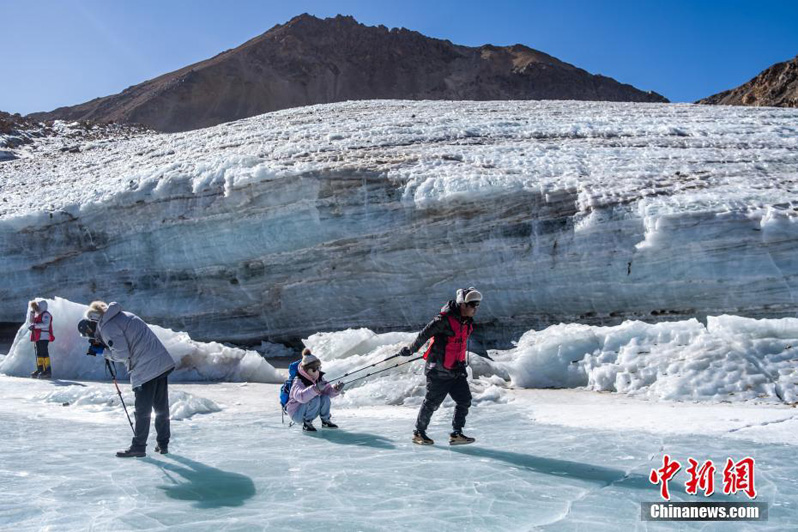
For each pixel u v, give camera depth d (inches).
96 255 639.8
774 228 386.9
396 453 209.2
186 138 942.4
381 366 341.7
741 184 473.1
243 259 560.7
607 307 438.3
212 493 167.2
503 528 140.3
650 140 639.1
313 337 410.0
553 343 343.0
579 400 296.8
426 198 493.0
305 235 535.5
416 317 506.9
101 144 1283.2
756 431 219.6
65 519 146.9
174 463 198.8
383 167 547.2
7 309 652.7
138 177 655.1
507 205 480.4
